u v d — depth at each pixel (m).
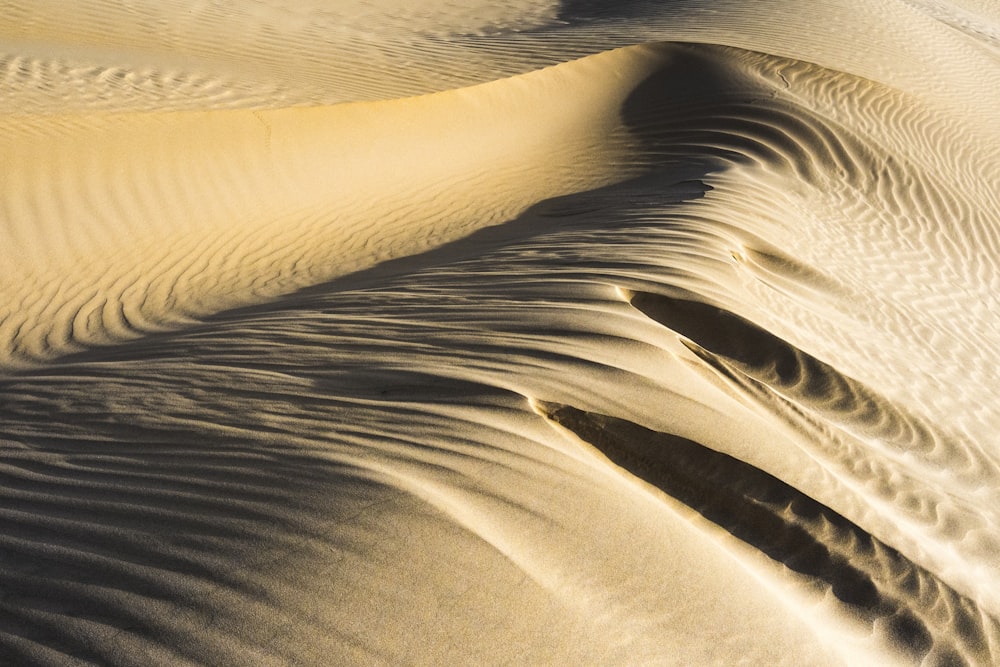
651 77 13.05
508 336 4.02
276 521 2.46
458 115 11.52
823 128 11.36
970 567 3.50
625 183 9.93
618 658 2.30
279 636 2.06
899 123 12.34
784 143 10.93
